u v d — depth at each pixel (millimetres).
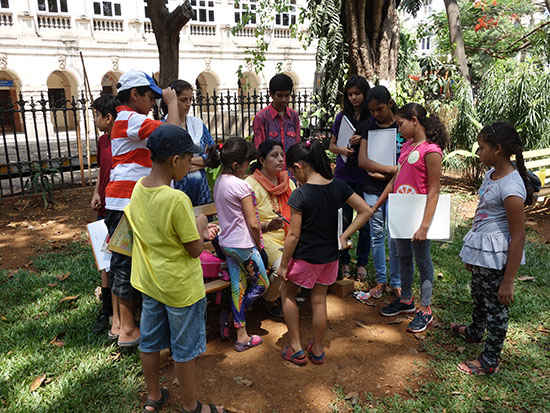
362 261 4664
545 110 8109
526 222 6727
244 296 3461
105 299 3660
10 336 3555
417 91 9641
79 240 6090
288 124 4590
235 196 3260
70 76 22594
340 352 3436
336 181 3109
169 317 2457
